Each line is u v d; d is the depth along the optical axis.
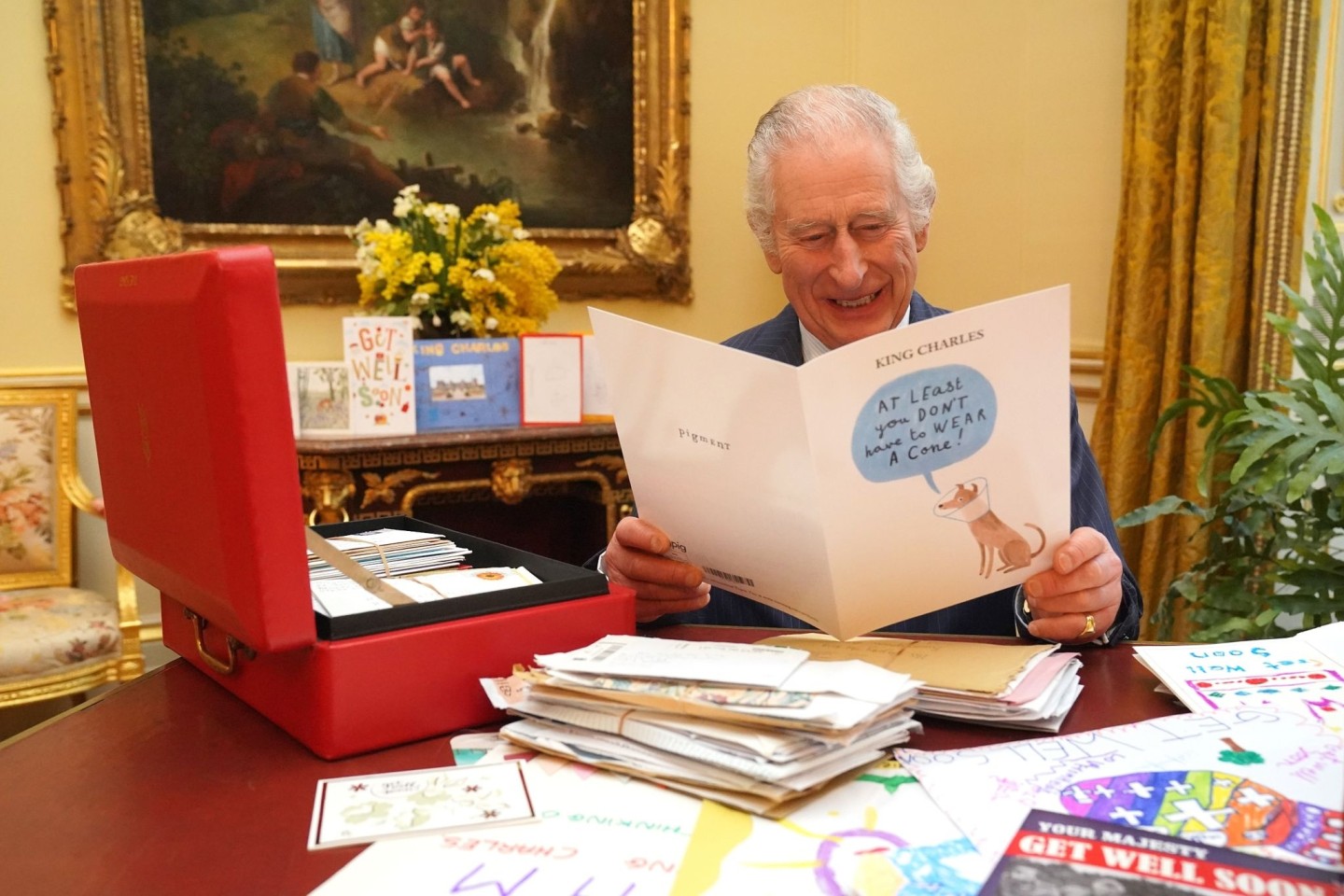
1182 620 2.63
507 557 1.10
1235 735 0.79
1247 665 0.94
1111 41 3.02
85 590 2.76
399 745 0.85
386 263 2.80
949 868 0.61
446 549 1.12
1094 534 1.03
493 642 0.88
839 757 0.72
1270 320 1.89
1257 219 2.52
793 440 0.89
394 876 0.62
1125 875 0.60
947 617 1.41
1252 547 1.96
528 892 0.60
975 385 0.89
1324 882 0.58
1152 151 2.68
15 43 2.92
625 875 0.62
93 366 1.00
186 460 0.83
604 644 0.88
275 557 0.78
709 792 0.71
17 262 2.97
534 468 2.89
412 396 2.72
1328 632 1.00
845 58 3.92
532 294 2.98
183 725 0.90
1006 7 3.34
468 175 3.41
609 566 1.17
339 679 0.81
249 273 0.75
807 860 0.63
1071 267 3.19
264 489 0.77
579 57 3.52
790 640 1.05
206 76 3.08
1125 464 2.78
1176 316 2.64
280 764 0.81
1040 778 0.73
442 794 0.74
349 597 0.94
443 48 3.33
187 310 0.77
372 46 3.25
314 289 3.24
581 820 0.69
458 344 2.82
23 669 2.35
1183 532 2.62
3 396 2.78
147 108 3.02
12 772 0.80
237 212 3.15
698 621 1.45
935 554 0.97
